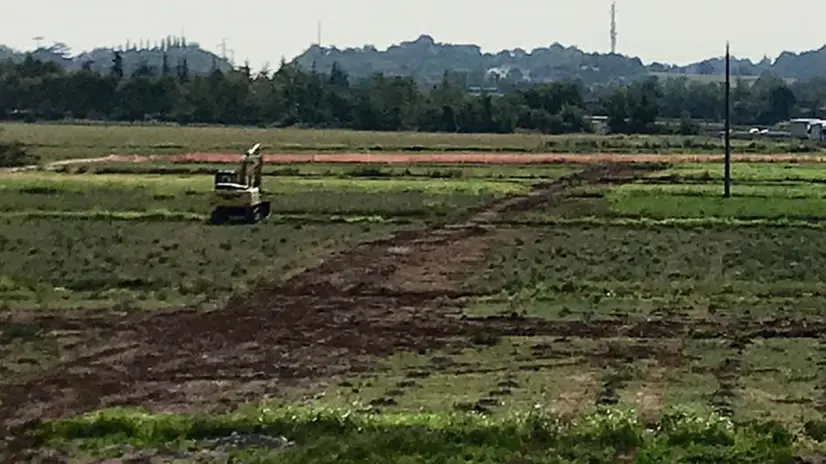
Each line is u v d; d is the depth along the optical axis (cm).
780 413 2483
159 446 2136
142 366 3012
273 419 2238
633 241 5962
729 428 2138
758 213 7106
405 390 2731
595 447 2042
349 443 2062
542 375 2908
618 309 3956
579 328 3600
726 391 2720
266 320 3731
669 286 4475
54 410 2508
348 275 4741
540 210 7425
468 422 2192
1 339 3356
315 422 2206
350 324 3666
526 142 17400
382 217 7019
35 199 7781
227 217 6700
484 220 6906
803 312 3919
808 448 2078
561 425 2162
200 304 4019
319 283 4512
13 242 5622
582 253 5472
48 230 6159
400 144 16375
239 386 2783
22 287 4303
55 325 3594
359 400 2609
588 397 2653
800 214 7075
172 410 2502
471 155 13775
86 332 3491
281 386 2783
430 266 5022
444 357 3150
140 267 4869
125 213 6938
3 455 2112
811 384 2803
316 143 16288
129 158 12531
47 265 4881
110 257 5150
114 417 2275
